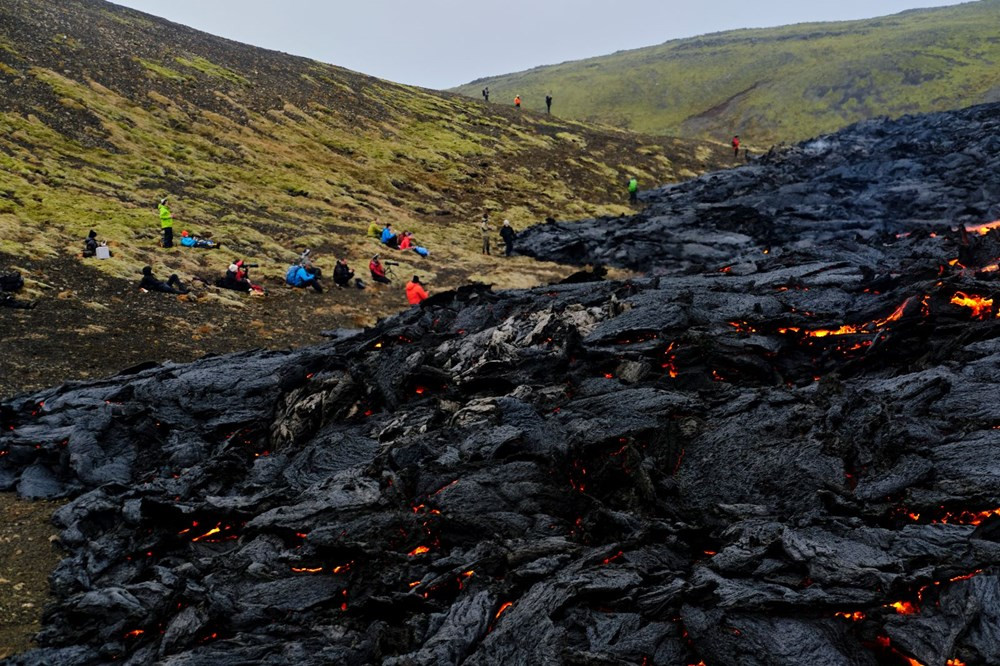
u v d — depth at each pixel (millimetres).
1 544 14898
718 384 16609
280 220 48562
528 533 12617
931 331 16422
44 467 17766
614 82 198750
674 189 68125
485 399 16469
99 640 11734
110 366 24484
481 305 23438
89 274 32375
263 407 19344
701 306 19609
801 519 11531
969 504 10969
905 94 146125
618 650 9656
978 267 20828
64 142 49156
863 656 9109
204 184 51312
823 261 24766
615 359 17688
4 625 12398
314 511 13688
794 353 17562
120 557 14039
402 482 14047
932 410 13555
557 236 50344
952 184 46156
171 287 32531
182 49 77125
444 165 71438
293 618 11664
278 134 66438
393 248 47219
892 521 11266
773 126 145750
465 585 11578
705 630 9664
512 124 90312
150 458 18047
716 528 11992
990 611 9047
